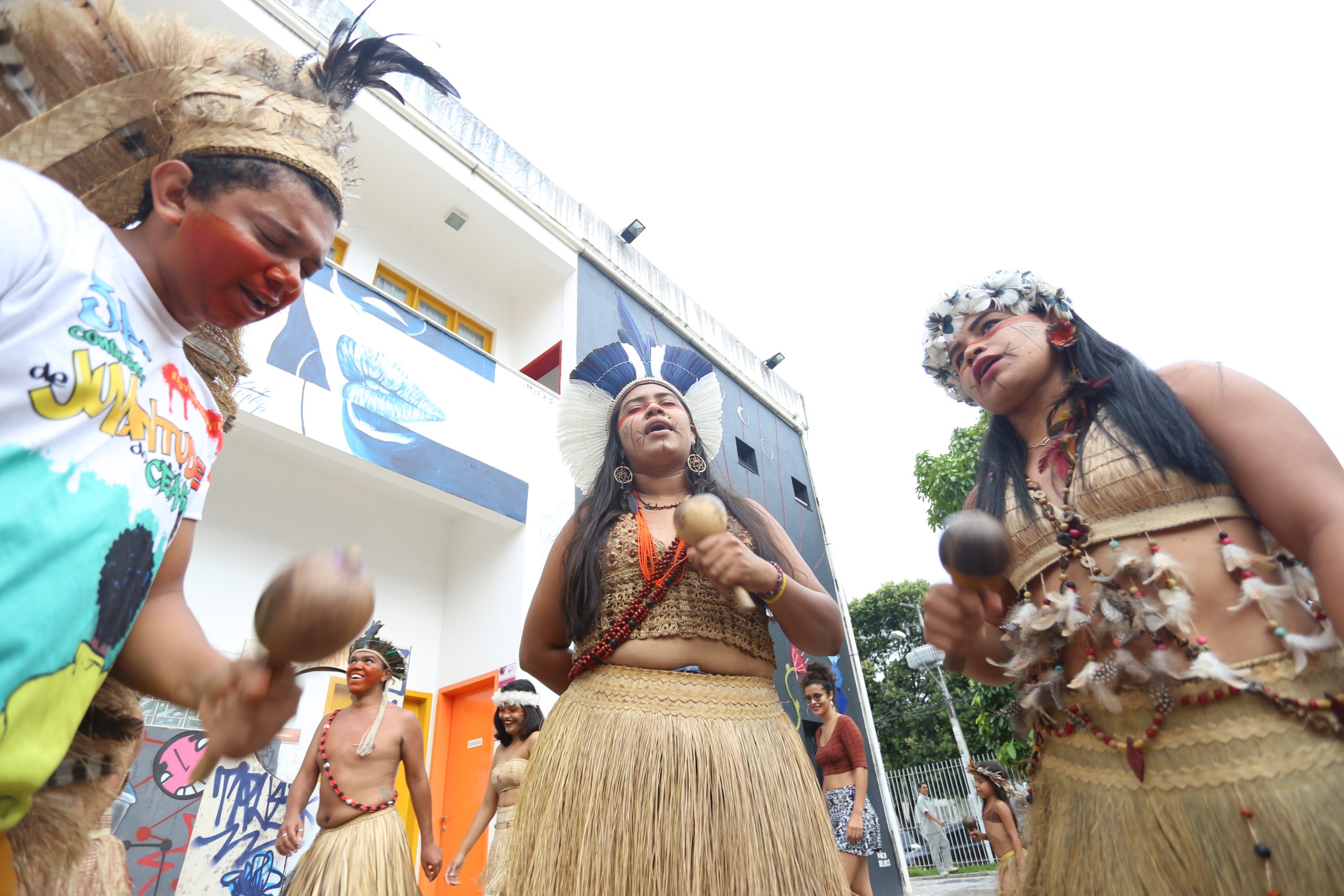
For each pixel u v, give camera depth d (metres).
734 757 1.39
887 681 28.31
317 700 6.03
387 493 7.60
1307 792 0.91
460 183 9.03
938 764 18.03
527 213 10.05
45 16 1.07
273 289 1.14
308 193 1.14
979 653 1.41
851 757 5.05
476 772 6.89
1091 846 1.09
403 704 7.20
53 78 1.11
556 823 1.37
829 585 14.27
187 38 1.18
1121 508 1.17
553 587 1.86
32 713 0.82
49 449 0.86
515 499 7.97
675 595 1.56
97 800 1.14
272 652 0.77
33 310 0.86
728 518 1.78
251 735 0.79
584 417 2.18
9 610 0.78
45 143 1.09
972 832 6.73
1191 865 0.96
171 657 1.12
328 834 3.37
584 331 10.14
